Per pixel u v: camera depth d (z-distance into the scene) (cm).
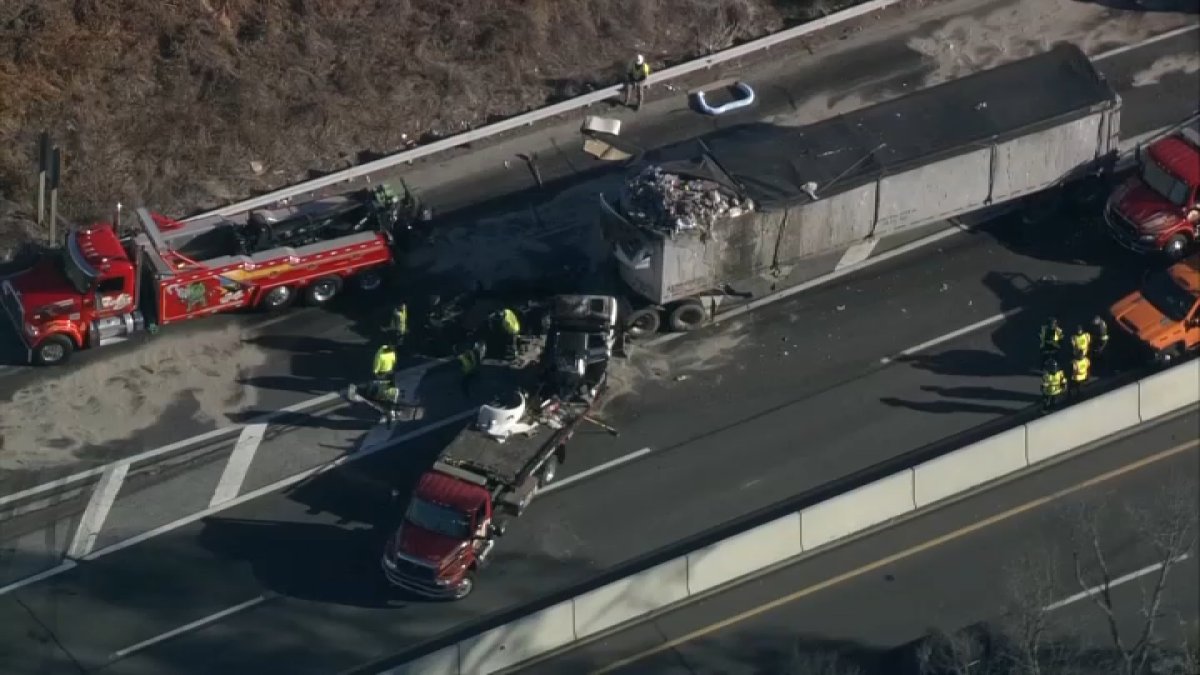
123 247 14362
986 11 18438
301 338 14675
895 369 14550
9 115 16275
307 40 17200
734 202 14225
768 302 15175
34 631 12112
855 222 14775
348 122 16800
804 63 17775
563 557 12900
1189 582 12888
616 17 18100
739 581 12825
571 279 15100
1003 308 15138
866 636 12431
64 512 13012
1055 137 15188
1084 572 12912
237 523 13012
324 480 13412
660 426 13975
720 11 18138
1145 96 17312
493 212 16012
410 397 14150
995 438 13550
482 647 11969
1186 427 14138
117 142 16275
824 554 13050
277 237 14838
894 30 18200
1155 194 15388
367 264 14925
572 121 17075
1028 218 15938
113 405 13950
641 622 12506
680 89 17438
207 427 13800
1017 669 11712
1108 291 15312
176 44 16900
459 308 14550
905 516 13338
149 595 12438
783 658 12262
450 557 12319
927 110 15175
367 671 12012
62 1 17062
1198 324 14512
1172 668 12094
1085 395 14375
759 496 13412
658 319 14650
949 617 12556
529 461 12962
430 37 17575
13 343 14475
